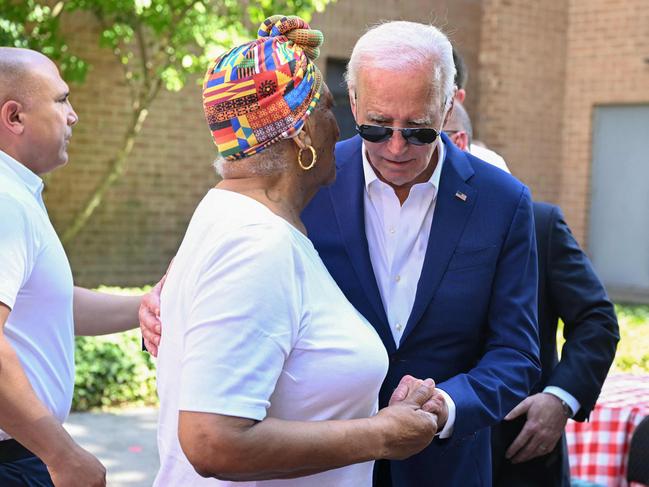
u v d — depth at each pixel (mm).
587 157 12141
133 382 6590
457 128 3199
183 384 1662
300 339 1781
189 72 8688
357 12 10969
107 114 9484
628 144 12000
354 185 2398
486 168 2439
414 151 2189
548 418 2734
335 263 2375
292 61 1818
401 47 2139
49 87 2635
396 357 2354
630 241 12062
